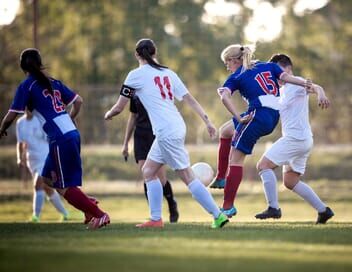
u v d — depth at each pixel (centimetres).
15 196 6003
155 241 2120
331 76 10250
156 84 2483
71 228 2633
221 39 10150
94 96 6794
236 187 2747
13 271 1688
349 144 7194
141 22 10138
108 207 5831
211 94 6988
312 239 2169
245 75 2680
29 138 3781
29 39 10000
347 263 1769
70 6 10269
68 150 2395
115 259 1816
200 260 1800
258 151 7169
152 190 2572
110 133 6844
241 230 2425
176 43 10131
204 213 5456
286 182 2891
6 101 6353
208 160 6925
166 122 2459
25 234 2381
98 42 10188
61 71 10150
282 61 2869
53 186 2444
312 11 10625
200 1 10194
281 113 2830
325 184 6838
